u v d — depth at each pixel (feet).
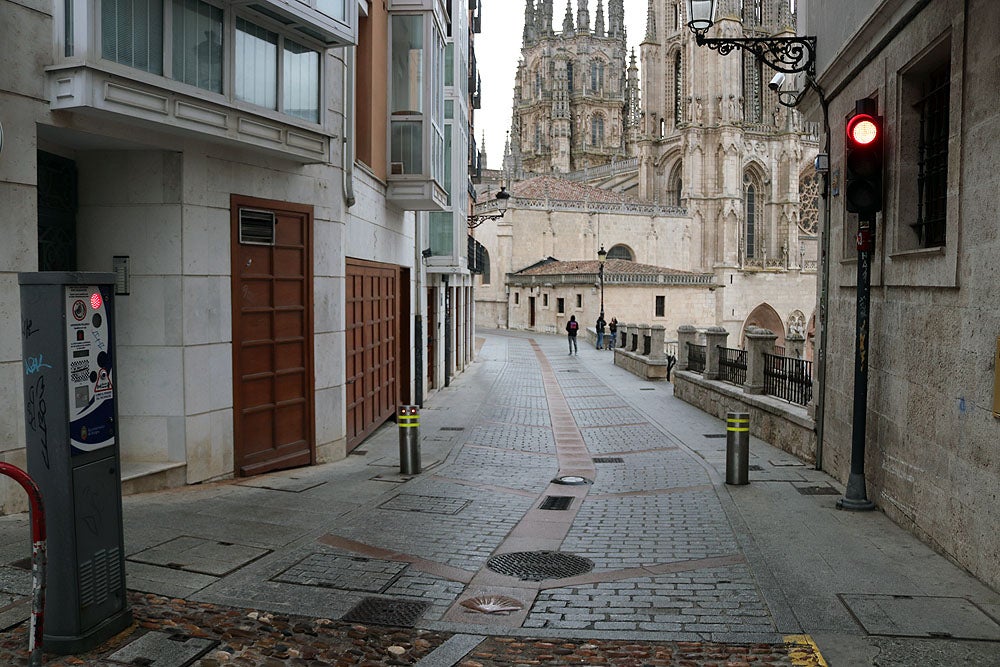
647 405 70.54
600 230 245.86
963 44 22.59
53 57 25.70
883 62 29.50
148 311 31.24
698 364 71.51
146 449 31.71
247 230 34.35
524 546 25.79
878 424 30.09
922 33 25.73
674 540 26.55
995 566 20.66
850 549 24.82
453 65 72.02
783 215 267.59
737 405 55.57
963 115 22.66
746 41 38.27
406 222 61.57
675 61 280.51
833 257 37.11
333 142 39.58
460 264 80.18
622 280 198.39
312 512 28.78
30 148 25.18
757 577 22.12
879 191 28.25
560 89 357.41
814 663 16.61
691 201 260.42
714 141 260.42
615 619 19.22
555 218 239.71
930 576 22.07
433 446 46.91
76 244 31.42
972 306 21.98
